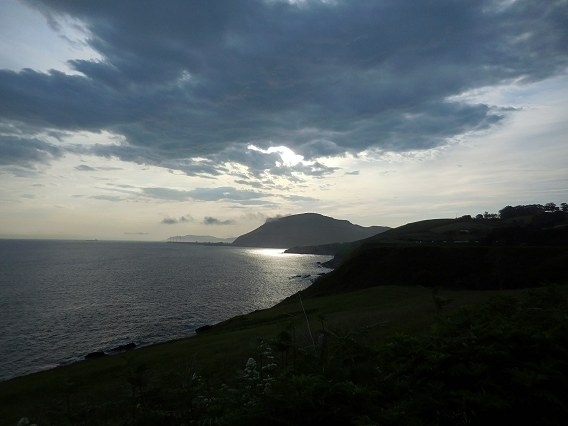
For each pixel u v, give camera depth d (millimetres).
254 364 5941
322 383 4363
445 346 4883
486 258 66188
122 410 8508
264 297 86750
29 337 50000
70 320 59969
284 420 4031
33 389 22094
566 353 4707
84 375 23609
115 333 52844
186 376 5812
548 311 6758
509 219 136500
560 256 59062
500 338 4973
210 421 4441
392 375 4965
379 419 3988
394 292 48188
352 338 5969
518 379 4277
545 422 4172
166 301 78312
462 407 4184
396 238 120438
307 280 123688
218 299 82312
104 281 109375
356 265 77438
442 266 67688
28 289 91875
